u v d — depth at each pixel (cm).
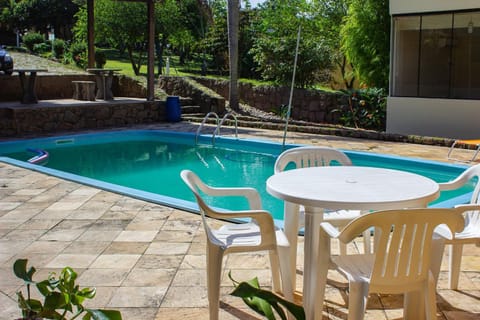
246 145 1001
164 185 741
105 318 133
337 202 254
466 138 1057
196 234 434
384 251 237
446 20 1065
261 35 1902
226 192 325
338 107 1352
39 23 2809
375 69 1398
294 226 319
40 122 1154
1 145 983
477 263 365
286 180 301
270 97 1508
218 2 2356
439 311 295
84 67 1830
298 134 1079
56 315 139
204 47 2180
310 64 1474
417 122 1116
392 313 294
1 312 293
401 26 1125
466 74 1055
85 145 1064
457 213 235
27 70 1191
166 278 342
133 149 1027
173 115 1327
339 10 1842
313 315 274
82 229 450
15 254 390
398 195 264
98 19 1972
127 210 512
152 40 1337
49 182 645
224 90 1598
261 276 344
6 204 538
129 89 1509
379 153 842
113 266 364
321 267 272
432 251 283
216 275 273
